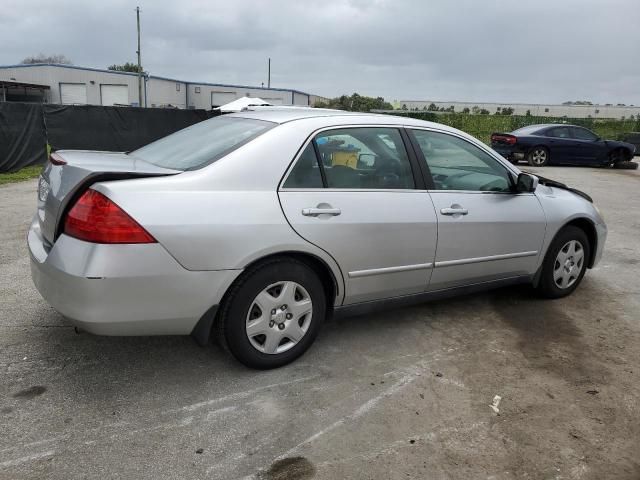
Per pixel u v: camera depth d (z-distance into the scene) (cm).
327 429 273
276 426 274
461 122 3641
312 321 332
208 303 288
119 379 311
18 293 434
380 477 240
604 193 1164
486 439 271
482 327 407
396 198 350
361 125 351
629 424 288
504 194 412
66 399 289
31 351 339
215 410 285
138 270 266
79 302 265
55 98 5503
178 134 393
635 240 722
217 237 282
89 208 265
